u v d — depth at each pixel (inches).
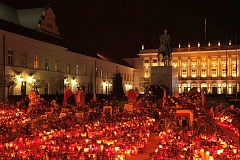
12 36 1975.9
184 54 4734.3
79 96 1041.5
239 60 4434.1
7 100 1662.2
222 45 4571.9
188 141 569.6
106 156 483.8
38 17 2908.5
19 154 490.3
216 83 4552.2
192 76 4704.7
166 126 742.5
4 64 1861.5
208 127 701.3
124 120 851.4
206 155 480.1
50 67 2458.2
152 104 1055.6
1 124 782.5
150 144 629.9
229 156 478.0
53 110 951.0
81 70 3024.1
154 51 4638.3
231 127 817.5
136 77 4702.3
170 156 452.1
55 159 453.1
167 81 1349.7
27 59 2154.3
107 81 3575.3
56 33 3154.5
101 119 861.2
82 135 654.5
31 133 682.2
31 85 2123.5
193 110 742.5
